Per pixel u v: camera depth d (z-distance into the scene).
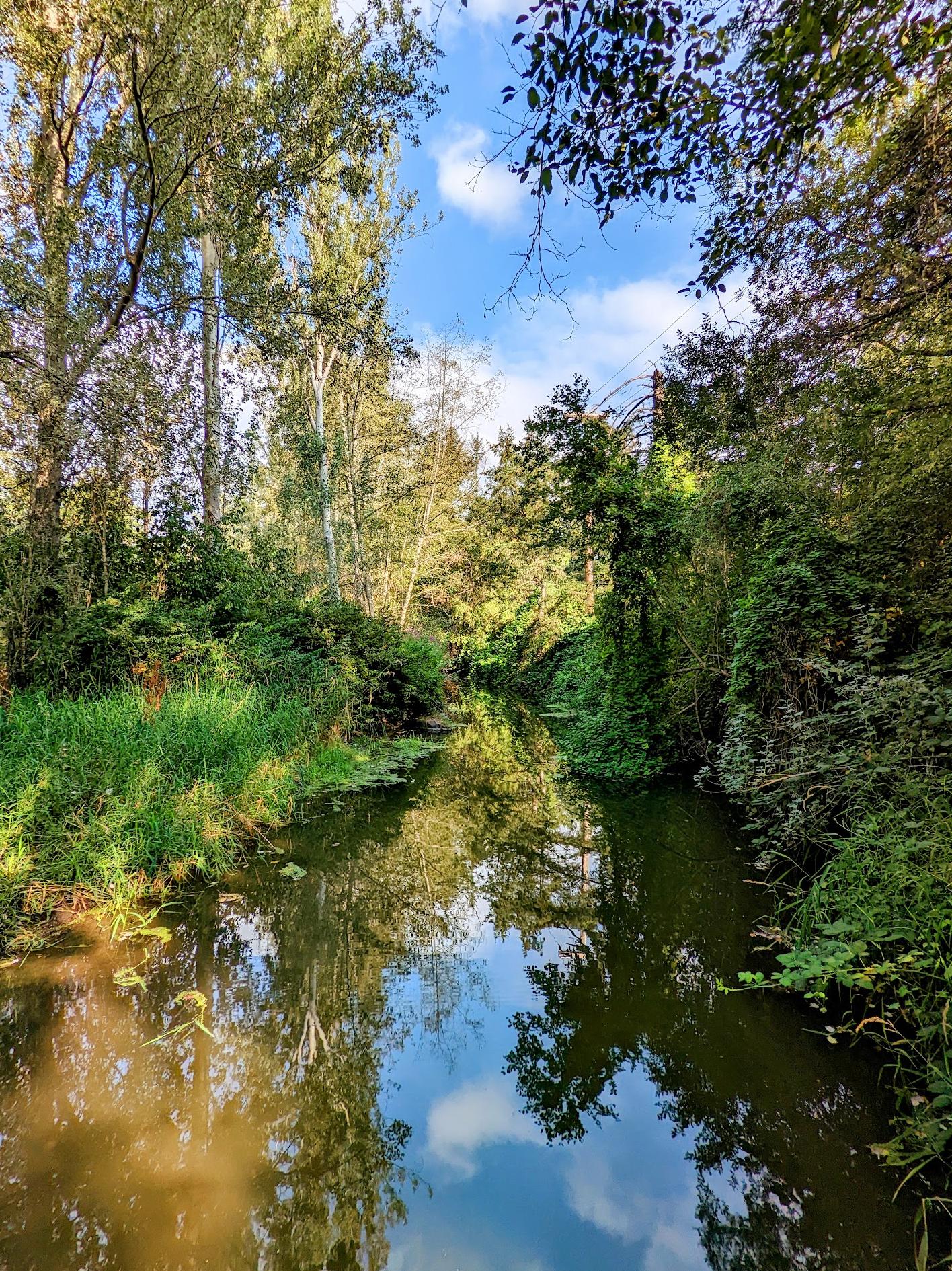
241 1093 2.61
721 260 4.13
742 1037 2.90
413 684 12.65
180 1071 2.66
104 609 6.75
